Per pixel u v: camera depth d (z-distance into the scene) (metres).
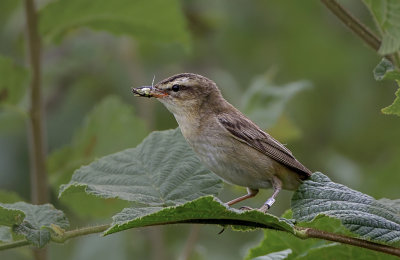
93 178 7.85
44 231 6.88
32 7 10.78
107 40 16.66
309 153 17.42
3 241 7.49
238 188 11.76
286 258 8.14
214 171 9.86
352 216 6.52
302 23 18.50
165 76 17.48
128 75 17.23
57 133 17.00
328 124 17.97
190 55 17.05
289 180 9.60
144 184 7.75
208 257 15.70
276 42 18.77
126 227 6.31
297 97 18.14
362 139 17.86
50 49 16.31
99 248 13.87
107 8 11.12
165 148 8.09
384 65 6.78
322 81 18.25
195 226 11.50
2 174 16.23
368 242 6.32
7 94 10.38
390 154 16.61
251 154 9.51
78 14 11.05
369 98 17.72
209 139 9.79
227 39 18.42
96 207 11.41
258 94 12.32
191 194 7.67
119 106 11.77
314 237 6.34
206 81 10.52
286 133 13.28
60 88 17.31
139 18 11.55
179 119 10.28
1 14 18.02
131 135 11.81
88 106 17.30
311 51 18.42
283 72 18.39
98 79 17.45
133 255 14.70
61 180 11.40
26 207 7.37
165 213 6.24
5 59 10.07
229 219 6.58
